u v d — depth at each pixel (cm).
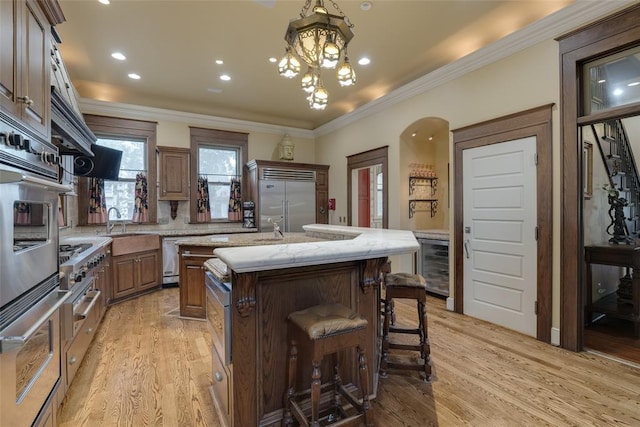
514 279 315
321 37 188
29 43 139
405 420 182
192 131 563
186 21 311
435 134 507
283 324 172
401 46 362
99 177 393
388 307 237
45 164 153
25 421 121
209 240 365
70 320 183
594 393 209
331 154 632
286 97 522
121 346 285
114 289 407
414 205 486
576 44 266
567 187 275
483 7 292
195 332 319
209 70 420
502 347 279
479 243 348
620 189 388
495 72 330
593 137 348
